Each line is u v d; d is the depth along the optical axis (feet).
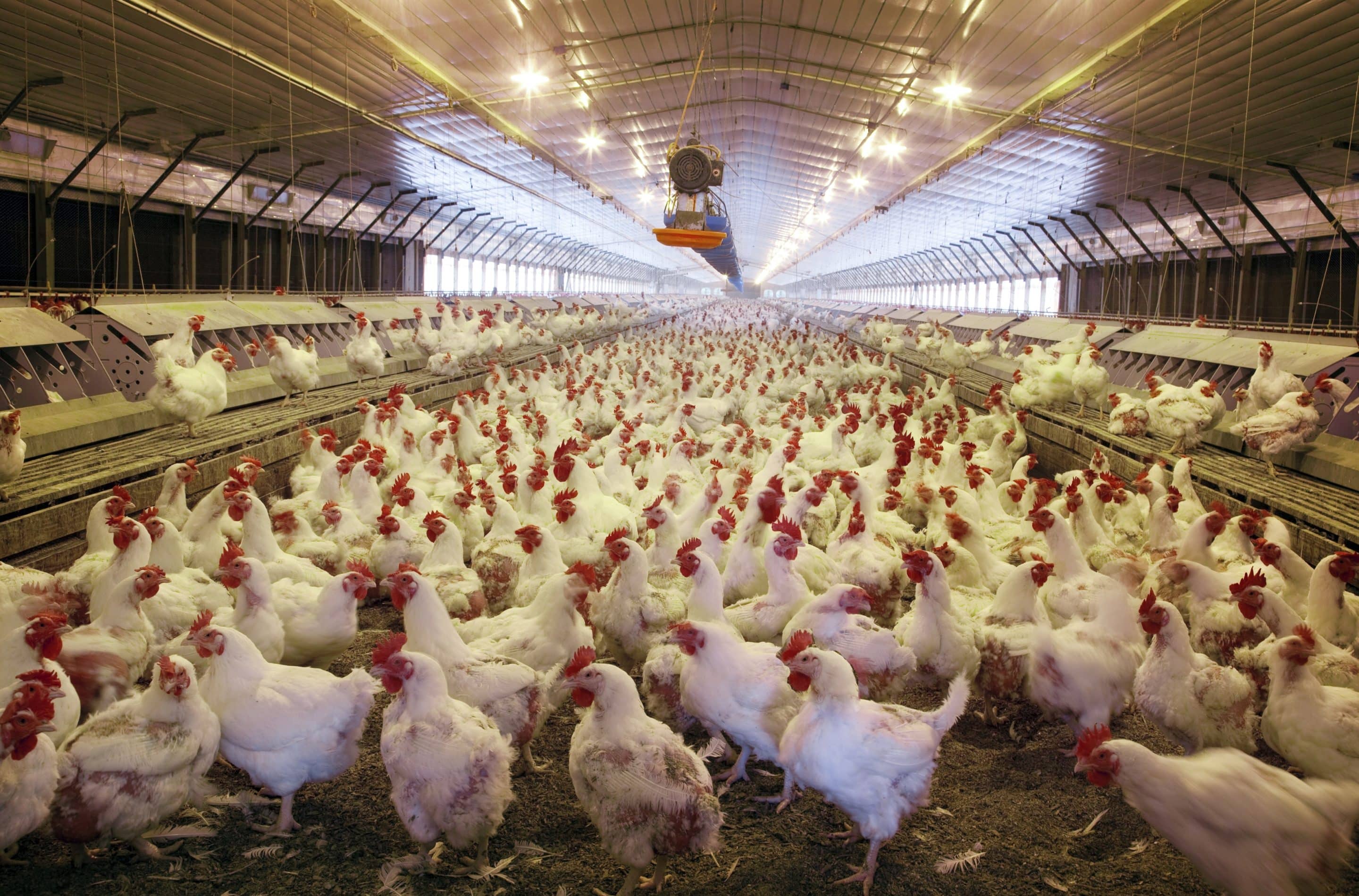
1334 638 17.24
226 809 14.55
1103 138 58.65
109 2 36.06
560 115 71.36
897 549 22.20
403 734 12.19
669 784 11.78
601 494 25.75
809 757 12.35
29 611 15.80
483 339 63.05
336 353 61.67
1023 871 13.23
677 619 17.47
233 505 19.54
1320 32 34.81
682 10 50.39
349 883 12.71
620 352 75.61
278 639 15.61
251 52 45.68
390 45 48.62
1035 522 19.29
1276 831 10.79
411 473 30.01
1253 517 22.08
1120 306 94.32
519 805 14.82
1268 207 65.10
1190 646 15.40
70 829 11.73
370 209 104.42
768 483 23.20
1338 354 35.50
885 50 52.85
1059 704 15.33
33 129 50.01
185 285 67.00
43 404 30.01
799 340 105.81
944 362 68.54
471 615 18.31
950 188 90.17
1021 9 41.19
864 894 12.57
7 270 49.98
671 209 42.06
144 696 12.60
